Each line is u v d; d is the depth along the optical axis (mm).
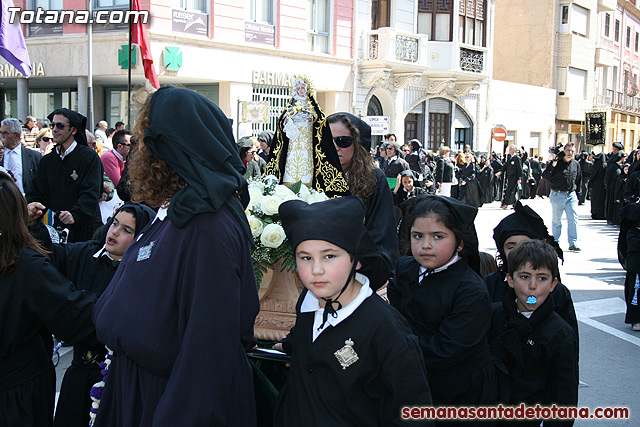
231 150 2264
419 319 3037
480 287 2914
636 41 48031
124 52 14922
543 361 3246
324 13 20109
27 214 2740
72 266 3566
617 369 5836
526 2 34031
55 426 3436
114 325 2188
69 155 6492
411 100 23234
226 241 2117
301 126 3811
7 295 2629
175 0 15766
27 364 2799
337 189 3762
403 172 11047
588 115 34688
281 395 2512
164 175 2250
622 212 7043
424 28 23625
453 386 2918
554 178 12492
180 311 2096
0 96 20094
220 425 2014
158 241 2213
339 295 2318
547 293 3230
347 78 20766
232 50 17031
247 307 2277
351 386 2275
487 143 27141
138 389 2258
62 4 16234
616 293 8945
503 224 3871
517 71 34625
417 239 2975
